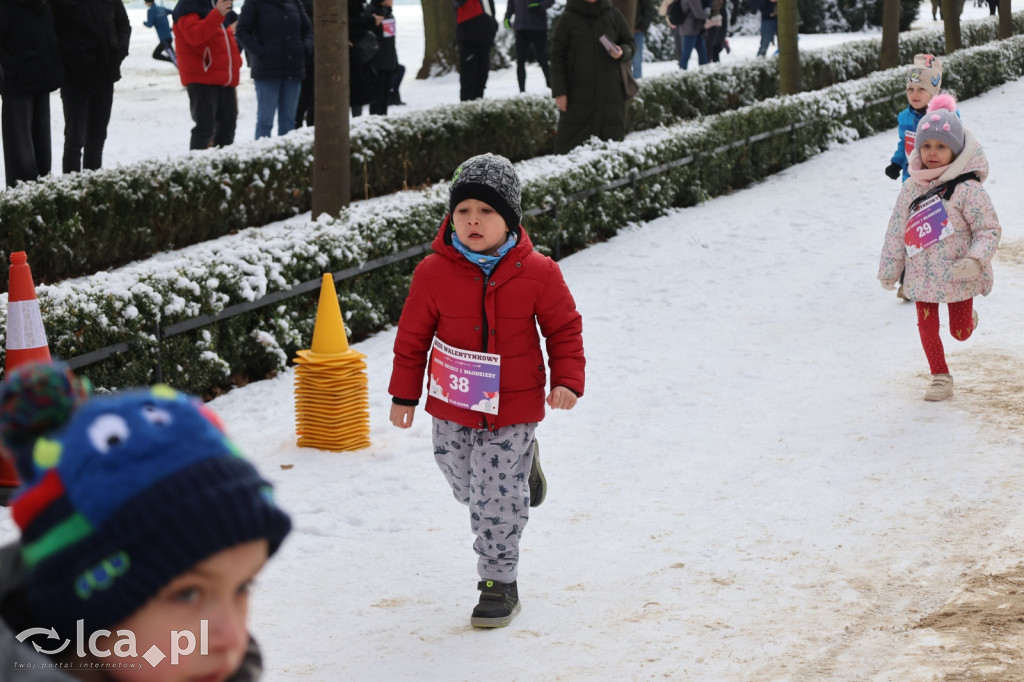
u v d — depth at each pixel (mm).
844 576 7891
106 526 1933
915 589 7602
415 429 11773
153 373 11891
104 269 16281
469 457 7578
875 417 11328
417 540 9070
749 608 7516
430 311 7516
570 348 7516
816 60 37125
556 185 19438
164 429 2008
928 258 11562
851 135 30094
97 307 11273
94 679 2098
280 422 12086
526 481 7617
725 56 50031
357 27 25484
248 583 2150
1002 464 9812
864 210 22375
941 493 9289
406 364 7668
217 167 18266
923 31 47188
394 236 15906
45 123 18078
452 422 7508
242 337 13391
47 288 11305
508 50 51062
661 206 22688
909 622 7117
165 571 1965
